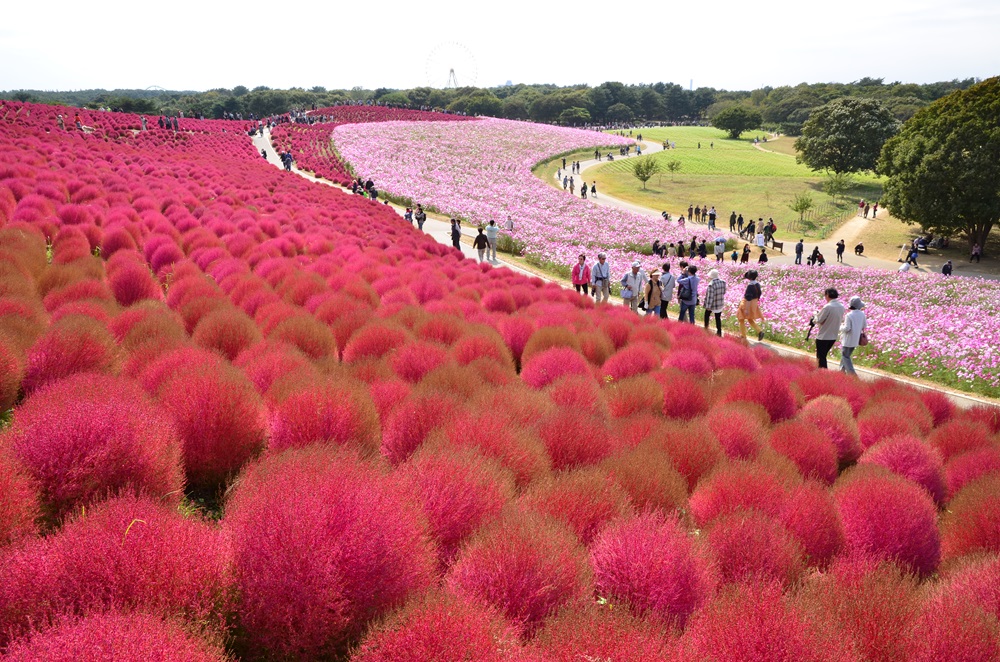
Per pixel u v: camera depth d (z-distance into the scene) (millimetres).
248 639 3023
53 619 2461
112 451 3773
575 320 11562
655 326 11773
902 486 5047
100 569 2699
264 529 2928
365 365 6750
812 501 4609
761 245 44062
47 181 18156
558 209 48469
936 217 47344
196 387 4742
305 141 65312
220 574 2934
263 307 9078
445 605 2727
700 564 3510
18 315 6438
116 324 7289
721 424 6387
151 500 3367
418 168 59562
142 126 53812
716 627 2916
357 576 2943
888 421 7852
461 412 5352
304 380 5449
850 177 85438
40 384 5555
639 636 2623
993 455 6617
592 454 5277
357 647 2846
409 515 3264
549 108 172625
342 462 3602
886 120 79000
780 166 96562
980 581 3982
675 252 38094
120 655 2197
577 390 6934
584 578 3332
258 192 27203
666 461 5070
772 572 3791
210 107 138125
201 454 4648
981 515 5047
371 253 17281
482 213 41219
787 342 18141
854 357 16578
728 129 143125
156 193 20828
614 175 80688
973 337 17203
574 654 2523
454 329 9109
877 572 3855
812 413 7715
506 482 4223
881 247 50562
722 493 4734
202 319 7559
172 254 12258
